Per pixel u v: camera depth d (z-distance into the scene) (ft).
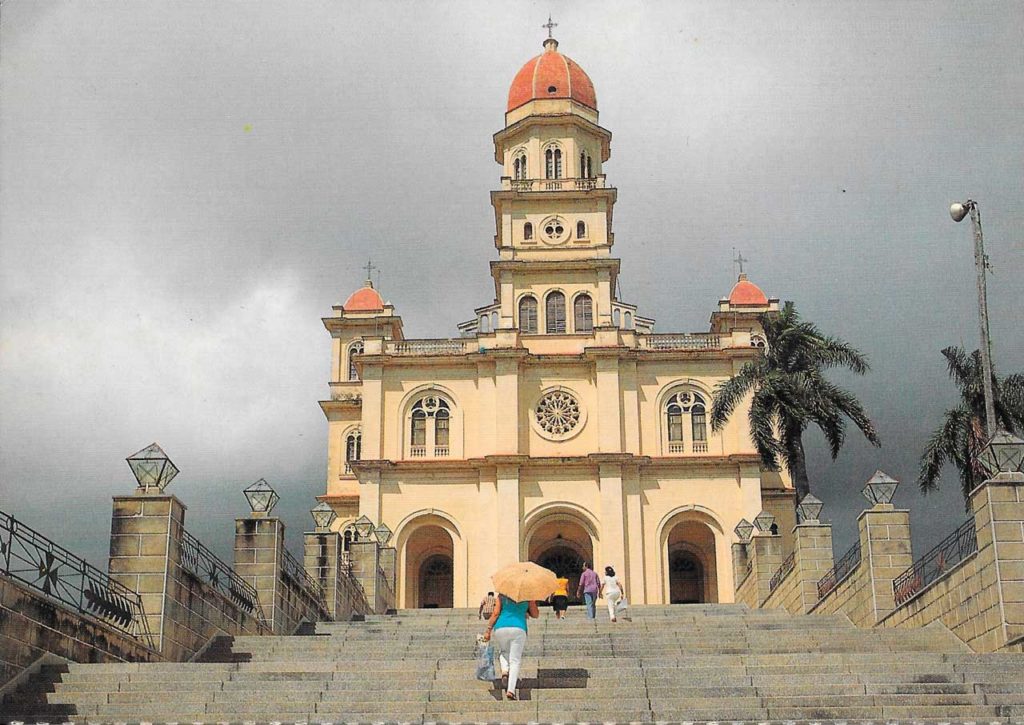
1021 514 67.10
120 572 70.23
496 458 178.70
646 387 185.47
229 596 82.79
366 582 134.31
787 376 136.67
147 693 54.75
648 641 71.46
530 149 203.41
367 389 186.19
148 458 72.84
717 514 177.78
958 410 125.18
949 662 60.75
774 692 54.54
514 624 53.88
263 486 94.53
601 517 177.27
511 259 194.70
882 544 85.92
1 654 53.93
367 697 54.60
